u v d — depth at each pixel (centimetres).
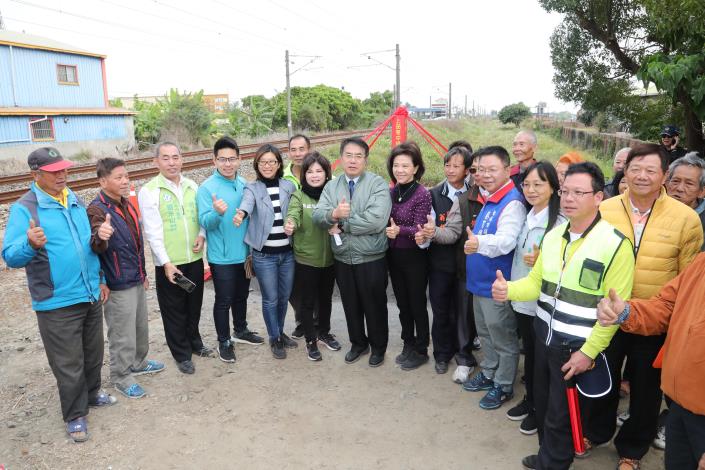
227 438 318
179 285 372
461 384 381
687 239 265
